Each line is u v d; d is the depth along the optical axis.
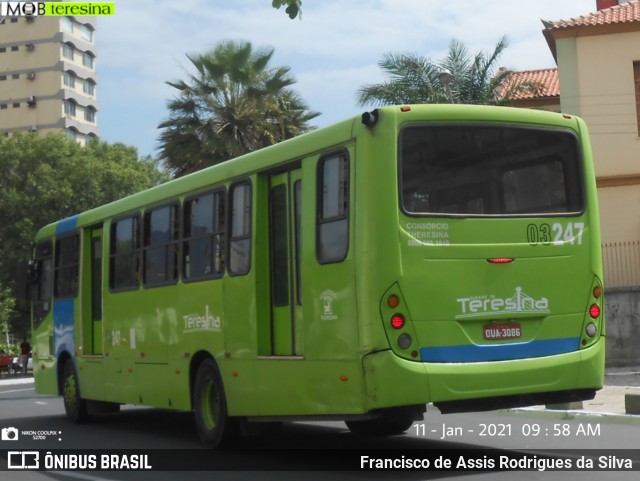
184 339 12.74
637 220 28.73
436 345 9.22
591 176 10.37
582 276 10.05
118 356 14.87
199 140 36.16
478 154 9.73
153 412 18.59
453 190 9.51
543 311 9.76
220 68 36.34
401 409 9.16
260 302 10.94
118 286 14.98
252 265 11.04
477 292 9.44
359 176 9.34
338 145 9.70
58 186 50.38
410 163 9.37
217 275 11.88
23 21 101.94
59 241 17.53
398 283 9.14
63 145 52.03
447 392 9.14
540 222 9.88
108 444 13.64
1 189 50.50
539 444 12.16
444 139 9.56
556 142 10.21
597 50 29.30
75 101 104.06
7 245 50.06
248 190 11.27
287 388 10.37
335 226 9.66
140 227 14.28
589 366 9.91
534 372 9.55
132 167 53.72
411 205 9.30
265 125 36.53
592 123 29.27
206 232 12.27
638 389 19.14
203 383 12.30
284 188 10.80
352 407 9.33
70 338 16.80
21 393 29.05
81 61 106.12
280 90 37.38
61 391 17.36
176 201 13.17
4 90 102.06
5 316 46.41
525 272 9.71
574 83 29.42
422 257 9.27
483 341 9.42
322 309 9.77
